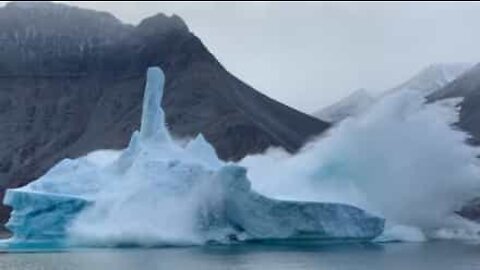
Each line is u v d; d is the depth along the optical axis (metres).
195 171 147.12
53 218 147.75
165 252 136.62
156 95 161.75
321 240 151.38
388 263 117.38
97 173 156.25
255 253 134.12
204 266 113.25
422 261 120.06
